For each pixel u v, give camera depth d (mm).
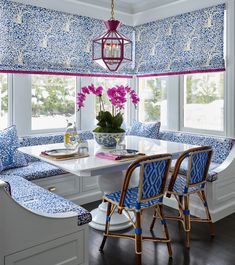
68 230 2031
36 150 2830
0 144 3186
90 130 4484
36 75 3914
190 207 3271
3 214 1741
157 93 4652
